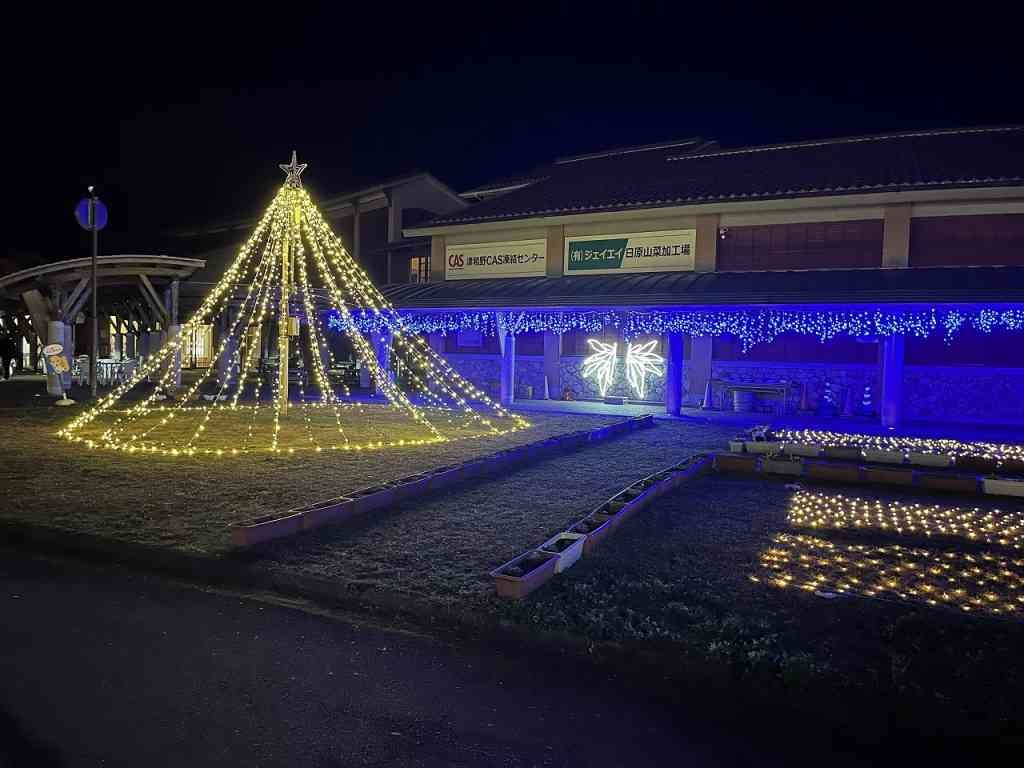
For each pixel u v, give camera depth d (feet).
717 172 68.49
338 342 90.02
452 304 63.72
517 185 85.40
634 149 84.43
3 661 14.42
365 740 11.92
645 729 12.54
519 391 72.74
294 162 52.80
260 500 26.99
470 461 33.99
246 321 80.94
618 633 15.21
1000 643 15.17
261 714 12.66
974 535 24.25
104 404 60.54
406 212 95.86
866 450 37.58
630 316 60.49
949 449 41.50
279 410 55.01
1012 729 12.10
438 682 14.06
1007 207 51.72
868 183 54.85
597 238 65.41
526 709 13.11
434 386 79.77
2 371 87.30
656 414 59.77
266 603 18.06
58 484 29.14
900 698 12.82
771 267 58.70
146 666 14.38
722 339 65.31
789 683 13.42
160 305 67.97
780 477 33.71
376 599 17.76
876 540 23.48
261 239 88.38
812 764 11.61
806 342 62.13
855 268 55.21
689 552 21.65
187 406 61.05
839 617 16.55
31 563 20.61
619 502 26.32
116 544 21.40
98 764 11.05
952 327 50.19
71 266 63.41
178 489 28.66
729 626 15.58
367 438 43.96
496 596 17.47
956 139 65.36
